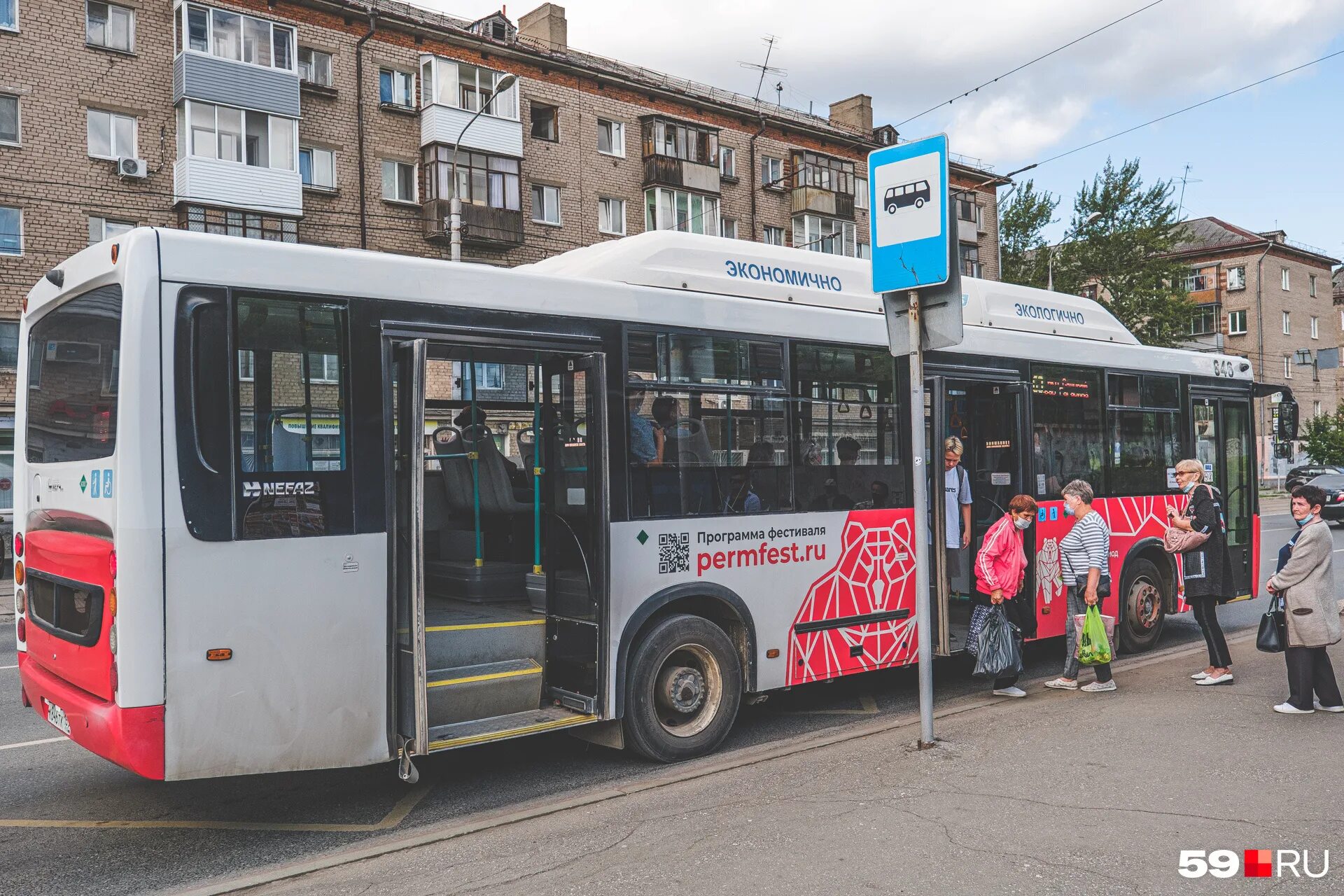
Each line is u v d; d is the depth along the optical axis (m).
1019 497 7.91
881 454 7.82
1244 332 60.62
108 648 4.67
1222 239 62.81
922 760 6.11
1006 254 50.84
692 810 5.30
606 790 5.84
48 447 5.60
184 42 24.31
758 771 6.06
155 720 4.60
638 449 6.34
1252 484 11.65
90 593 4.88
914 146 6.41
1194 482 8.32
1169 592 10.44
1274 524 28.73
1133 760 5.95
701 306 6.75
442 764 6.60
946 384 8.58
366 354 5.32
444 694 5.69
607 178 34.09
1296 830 4.78
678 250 6.98
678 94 35.94
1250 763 5.84
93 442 4.98
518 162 31.12
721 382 6.82
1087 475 9.54
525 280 5.96
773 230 39.72
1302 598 6.98
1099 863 4.43
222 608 4.79
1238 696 7.62
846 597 7.44
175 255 4.80
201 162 24.45
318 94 27.48
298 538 5.02
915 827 4.91
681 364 6.61
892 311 6.63
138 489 4.62
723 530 6.71
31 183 22.77
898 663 7.77
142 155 24.30
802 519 7.20
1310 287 63.84
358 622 5.19
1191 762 5.90
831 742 6.67
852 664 7.44
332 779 6.33
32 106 22.81
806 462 7.28
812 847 4.68
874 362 7.82
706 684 6.66
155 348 4.71
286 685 4.96
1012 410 8.96
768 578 6.96
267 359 5.00
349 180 28.06
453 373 7.30
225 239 4.96
